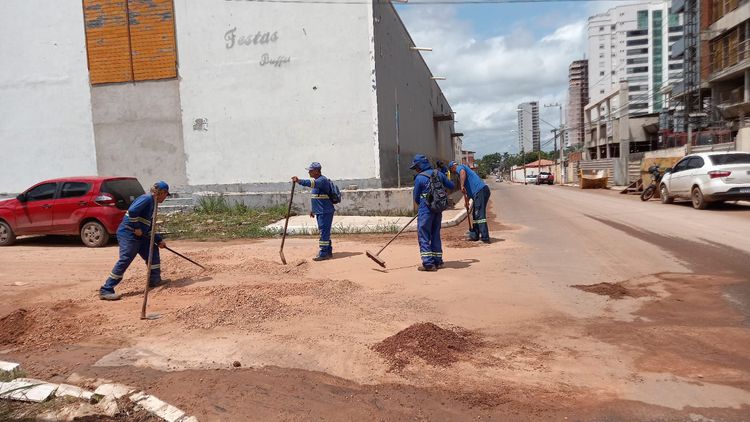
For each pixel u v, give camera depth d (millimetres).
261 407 3535
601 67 94812
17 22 19734
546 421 3303
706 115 37688
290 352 4492
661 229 11414
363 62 17531
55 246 11500
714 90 36375
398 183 19859
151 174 19312
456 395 3680
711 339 4609
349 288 6664
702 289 6293
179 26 18750
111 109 19375
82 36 19375
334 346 4609
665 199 17484
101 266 8922
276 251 10188
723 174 14531
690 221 12570
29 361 4457
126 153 19406
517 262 8305
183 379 3984
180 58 18828
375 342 4703
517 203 22672
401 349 4438
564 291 6398
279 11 18000
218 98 18641
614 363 4160
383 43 18922
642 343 4570
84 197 11195
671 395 3586
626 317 5320
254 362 4297
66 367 4301
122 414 3465
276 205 16938
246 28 18281
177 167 19109
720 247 8938
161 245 7133
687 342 4559
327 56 17766
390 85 20000
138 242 6684
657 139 52562
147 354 4527
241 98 18469
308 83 17953
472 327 5102
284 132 18234
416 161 7914
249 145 18516
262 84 18281
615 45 94250
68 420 3410
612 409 3420
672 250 8859
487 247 9953
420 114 27547
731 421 3219
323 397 3676
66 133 19719
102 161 19609
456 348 4500
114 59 19219
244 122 18500
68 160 19781
